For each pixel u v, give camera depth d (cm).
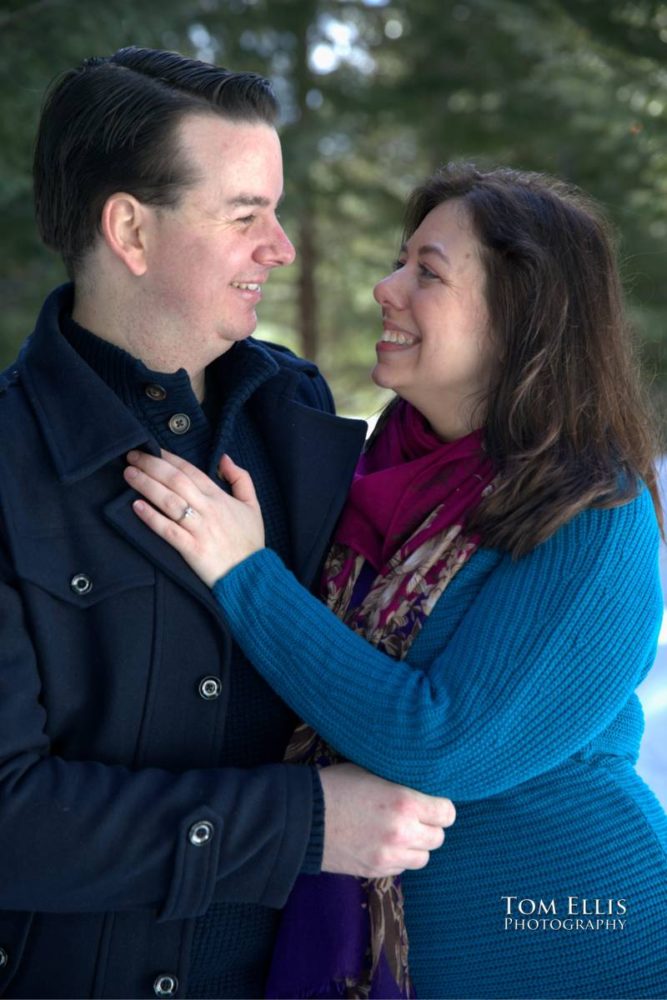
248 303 146
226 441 148
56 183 144
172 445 147
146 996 137
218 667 142
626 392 157
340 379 1013
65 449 138
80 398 141
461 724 133
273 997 147
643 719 158
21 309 542
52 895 128
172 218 139
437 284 152
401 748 134
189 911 129
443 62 826
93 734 136
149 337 145
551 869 144
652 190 711
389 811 134
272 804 132
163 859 128
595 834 144
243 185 140
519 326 150
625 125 638
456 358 153
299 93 789
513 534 141
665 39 562
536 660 135
